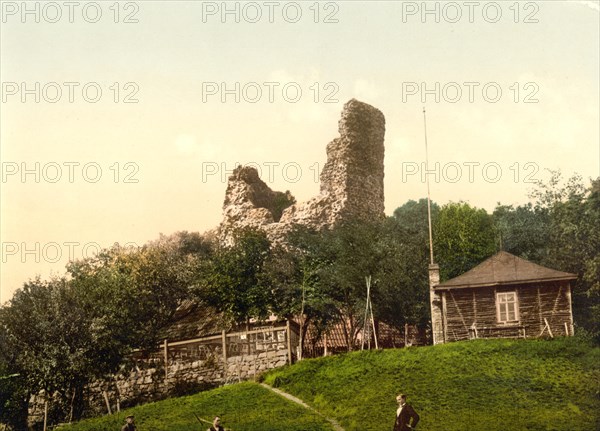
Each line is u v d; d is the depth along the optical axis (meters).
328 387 36.34
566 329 41.19
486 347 38.16
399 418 28.97
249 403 35.84
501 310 42.12
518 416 31.75
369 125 55.72
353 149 54.44
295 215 53.47
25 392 40.19
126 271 43.88
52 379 40.06
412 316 45.28
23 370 40.28
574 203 43.66
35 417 40.12
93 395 40.47
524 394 33.59
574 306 41.88
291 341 42.25
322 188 54.22
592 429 30.52
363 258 44.91
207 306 44.38
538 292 41.88
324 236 46.12
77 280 42.81
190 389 40.66
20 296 41.56
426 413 32.47
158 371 41.34
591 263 41.81
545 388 34.03
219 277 43.66
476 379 35.19
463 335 42.38
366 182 54.69
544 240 45.06
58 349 40.50
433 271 43.72
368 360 38.34
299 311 42.78
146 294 43.56
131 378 41.09
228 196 55.72
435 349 38.66
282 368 39.53
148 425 34.56
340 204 52.75
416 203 50.94
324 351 43.25
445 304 42.91
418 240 47.59
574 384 34.12
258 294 43.19
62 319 41.16
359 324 44.94
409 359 37.84
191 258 45.75
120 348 41.28
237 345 41.19
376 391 35.03
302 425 32.59
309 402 35.59
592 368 35.34
